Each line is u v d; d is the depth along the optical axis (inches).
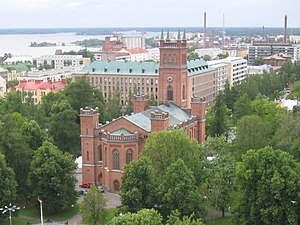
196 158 5398.6
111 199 6028.5
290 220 4266.7
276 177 4338.1
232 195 5142.7
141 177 4901.6
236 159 6363.2
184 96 7687.0
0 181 5231.3
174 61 7460.6
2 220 5354.3
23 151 5885.8
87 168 6628.9
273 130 7175.2
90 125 6535.4
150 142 5521.7
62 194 5570.9
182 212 4694.9
